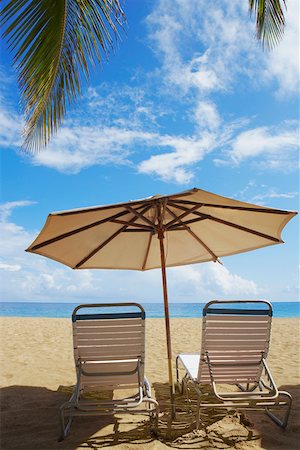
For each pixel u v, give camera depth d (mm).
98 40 3916
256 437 2826
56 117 4238
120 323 3104
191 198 2932
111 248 4141
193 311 46906
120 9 3758
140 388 2939
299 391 4082
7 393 3932
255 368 3244
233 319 3162
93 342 3094
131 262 4418
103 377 3176
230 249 4246
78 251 3898
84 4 3818
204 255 4480
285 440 2783
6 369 4988
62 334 9000
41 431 2961
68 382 4453
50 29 3654
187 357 4051
